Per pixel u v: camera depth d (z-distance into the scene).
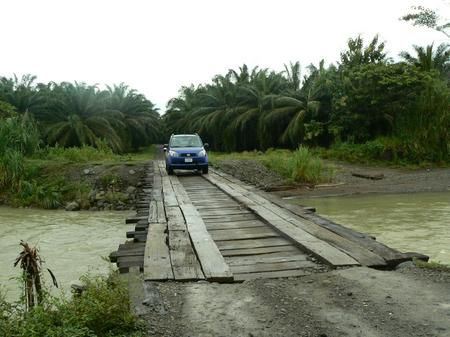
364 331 3.76
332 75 37.69
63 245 11.76
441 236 11.09
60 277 8.84
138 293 4.69
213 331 3.88
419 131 29.53
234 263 5.87
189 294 4.75
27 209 18.69
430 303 4.29
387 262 5.62
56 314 4.03
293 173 21.86
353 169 27.41
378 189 20.19
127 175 21.11
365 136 33.22
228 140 45.06
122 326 3.96
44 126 40.94
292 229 7.55
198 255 6.08
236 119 43.31
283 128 42.06
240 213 9.66
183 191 13.47
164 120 66.44
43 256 10.61
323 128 36.22
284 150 35.75
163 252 6.24
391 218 13.77
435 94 29.73
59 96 43.41
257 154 34.22
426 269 5.34
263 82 45.16
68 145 42.44
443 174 24.06
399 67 31.69
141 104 53.41
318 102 36.81
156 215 9.31
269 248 6.61
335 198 18.38
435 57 37.09
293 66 46.34
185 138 20.22
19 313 4.05
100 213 17.47
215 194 12.93
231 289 4.91
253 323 4.02
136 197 19.16
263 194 12.30
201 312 4.29
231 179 16.91
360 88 32.22
